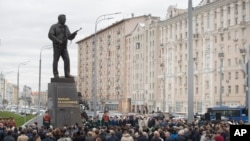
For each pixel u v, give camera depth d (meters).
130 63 116.44
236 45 73.38
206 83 81.88
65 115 24.33
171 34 95.38
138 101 110.38
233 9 74.56
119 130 17.84
